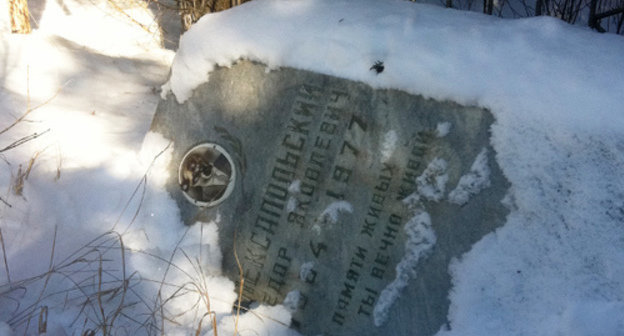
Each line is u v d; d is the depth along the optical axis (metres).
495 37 0.85
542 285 0.76
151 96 1.43
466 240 0.81
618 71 0.78
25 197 0.96
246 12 1.00
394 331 0.83
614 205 0.75
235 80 0.98
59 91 1.28
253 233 0.93
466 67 0.83
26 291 0.83
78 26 1.82
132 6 2.05
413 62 0.86
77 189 1.02
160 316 0.86
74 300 0.84
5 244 0.88
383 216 0.86
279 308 0.89
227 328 0.87
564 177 0.77
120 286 0.85
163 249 0.97
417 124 0.85
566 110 0.78
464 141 0.83
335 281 0.87
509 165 0.80
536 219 0.78
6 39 1.38
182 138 1.01
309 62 0.93
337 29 0.92
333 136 0.90
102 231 0.97
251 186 0.94
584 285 0.74
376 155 0.87
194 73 1.00
